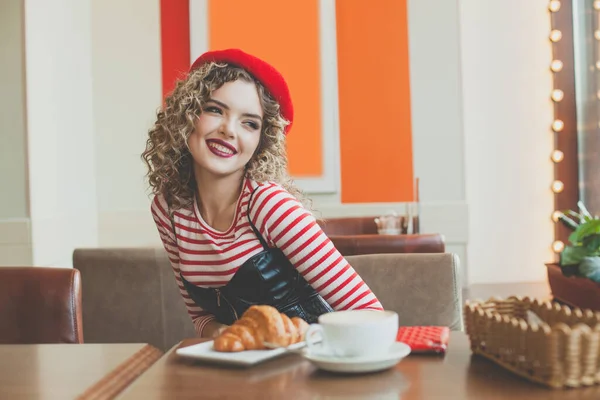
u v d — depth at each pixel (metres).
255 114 1.42
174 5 5.36
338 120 5.37
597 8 5.15
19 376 1.03
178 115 1.41
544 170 5.57
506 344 0.91
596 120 5.22
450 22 5.29
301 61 5.34
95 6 5.36
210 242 1.42
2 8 4.18
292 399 0.82
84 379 1.00
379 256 1.84
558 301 2.90
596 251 1.08
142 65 5.37
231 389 0.87
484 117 5.59
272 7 5.32
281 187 1.45
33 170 4.24
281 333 1.02
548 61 5.55
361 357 0.93
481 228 5.59
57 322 1.60
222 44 5.33
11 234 4.21
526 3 5.54
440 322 1.79
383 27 5.33
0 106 4.22
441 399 0.80
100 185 5.39
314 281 1.39
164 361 1.02
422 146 5.33
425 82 5.32
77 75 5.06
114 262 2.28
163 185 1.50
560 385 0.83
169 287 2.27
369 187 5.37
